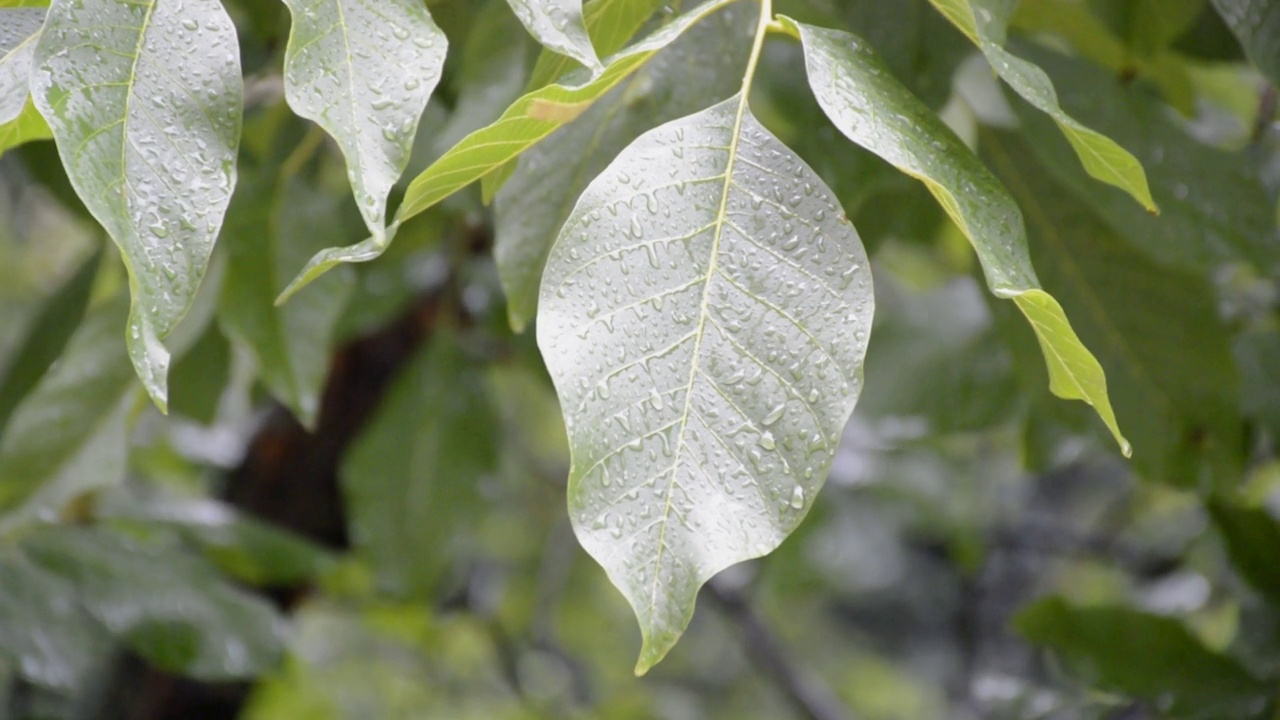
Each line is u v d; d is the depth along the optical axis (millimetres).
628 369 1138
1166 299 1576
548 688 3764
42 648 1747
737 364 1146
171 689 2508
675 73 1363
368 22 1162
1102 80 1437
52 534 1850
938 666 5531
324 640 3795
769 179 1161
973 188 1170
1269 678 1647
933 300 2293
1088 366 1152
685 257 1151
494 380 3195
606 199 1147
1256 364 1799
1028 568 4109
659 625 1124
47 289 3971
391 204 1759
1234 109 2131
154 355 1129
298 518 2607
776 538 1135
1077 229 1582
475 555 3658
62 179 1803
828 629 5672
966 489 3463
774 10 1375
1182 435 1633
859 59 1188
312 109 1149
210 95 1154
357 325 2232
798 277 1153
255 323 1573
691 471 1136
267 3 1571
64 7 1145
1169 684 1654
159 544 1943
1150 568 3189
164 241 1139
